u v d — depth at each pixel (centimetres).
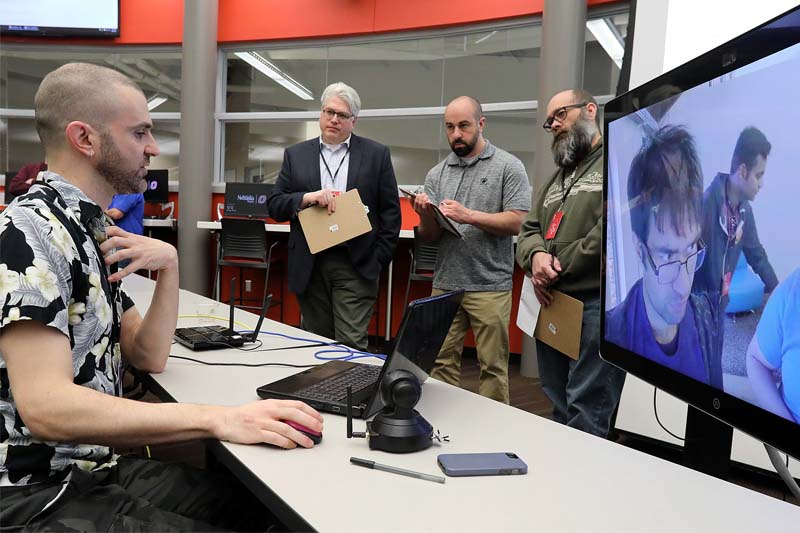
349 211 249
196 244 595
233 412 92
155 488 105
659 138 103
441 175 276
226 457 88
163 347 132
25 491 89
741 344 77
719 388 83
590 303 180
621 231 120
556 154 196
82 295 98
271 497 75
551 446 94
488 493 76
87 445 99
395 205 273
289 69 647
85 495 90
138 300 220
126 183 111
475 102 257
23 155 680
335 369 130
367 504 72
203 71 587
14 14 613
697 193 89
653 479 82
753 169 74
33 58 665
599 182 182
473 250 252
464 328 266
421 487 77
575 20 417
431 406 115
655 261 105
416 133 612
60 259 93
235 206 566
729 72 81
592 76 498
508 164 255
